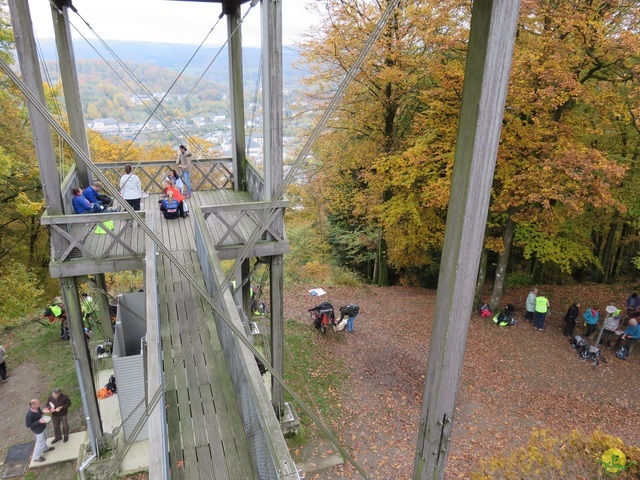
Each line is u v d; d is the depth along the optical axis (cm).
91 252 740
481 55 255
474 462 827
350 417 948
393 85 1459
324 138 1575
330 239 2189
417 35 1254
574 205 1038
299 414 949
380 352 1194
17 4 565
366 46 266
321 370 1105
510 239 1336
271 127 720
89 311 1180
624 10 1030
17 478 810
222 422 452
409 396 1016
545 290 1667
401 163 1290
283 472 304
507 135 1120
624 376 1095
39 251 1827
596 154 991
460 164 284
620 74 1102
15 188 1523
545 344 1230
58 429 866
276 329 847
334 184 1812
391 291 1669
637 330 1140
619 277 1981
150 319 495
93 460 805
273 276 811
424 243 1580
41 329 1327
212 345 561
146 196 1084
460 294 311
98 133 1778
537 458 571
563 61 1007
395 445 873
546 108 1043
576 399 1018
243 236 810
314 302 1510
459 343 327
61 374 1113
